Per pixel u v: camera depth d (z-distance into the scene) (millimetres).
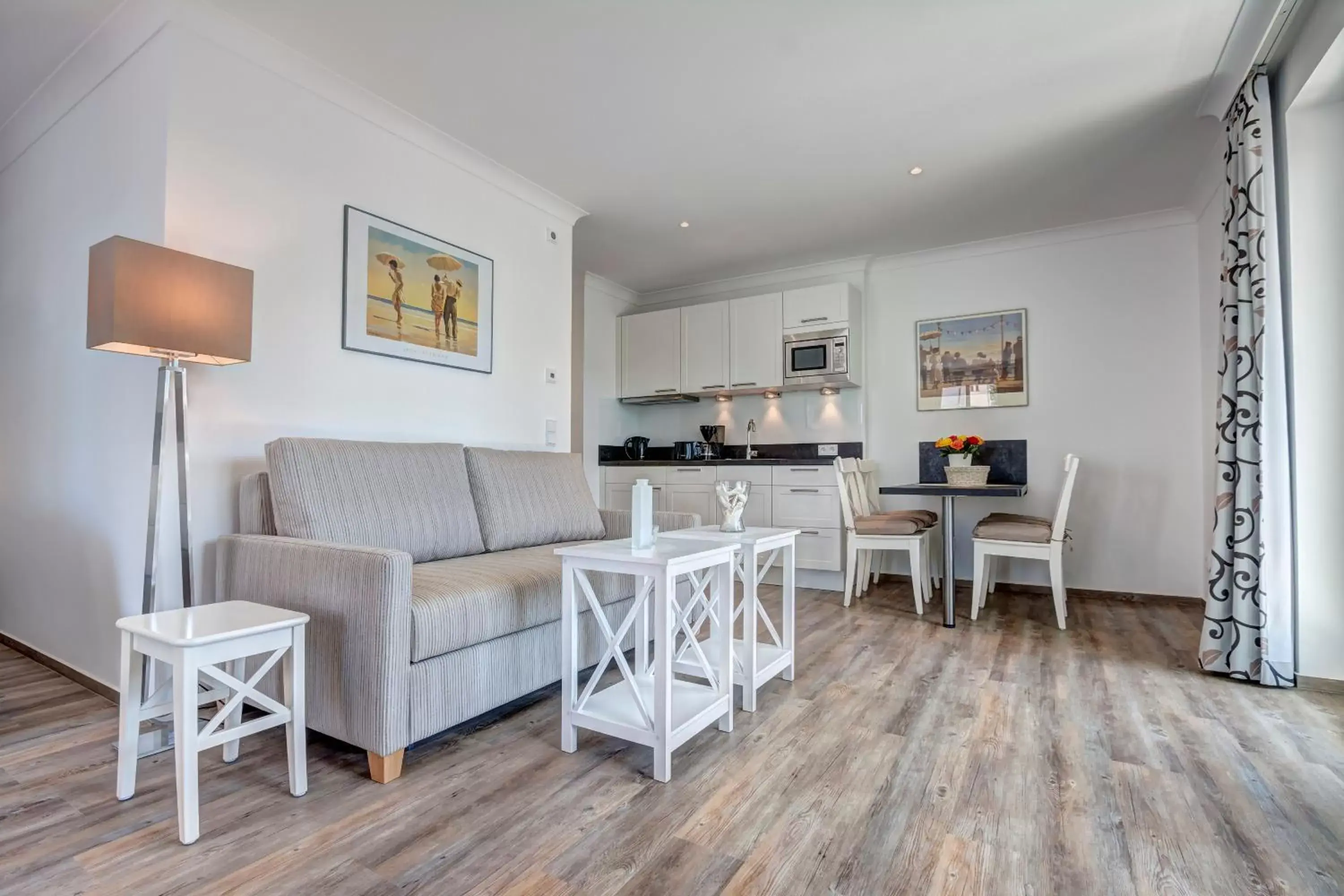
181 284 1944
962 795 1668
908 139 3131
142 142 2303
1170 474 4066
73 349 2586
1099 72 2594
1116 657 2877
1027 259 4484
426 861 1382
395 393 2945
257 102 2443
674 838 1475
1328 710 2229
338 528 2244
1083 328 4316
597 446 5477
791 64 2535
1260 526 2492
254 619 1650
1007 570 4543
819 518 4551
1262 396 2484
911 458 4836
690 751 1930
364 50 2461
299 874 1333
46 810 1572
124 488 2311
